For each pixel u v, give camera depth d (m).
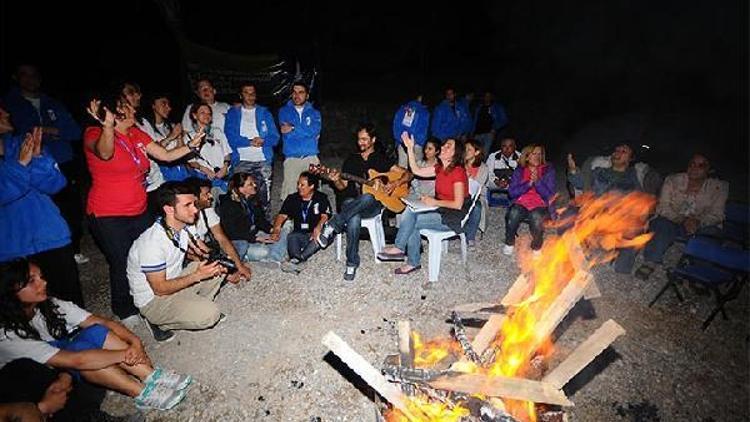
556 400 2.91
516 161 7.46
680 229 5.60
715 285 4.55
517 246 6.29
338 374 3.92
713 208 5.43
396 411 3.20
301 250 5.55
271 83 9.62
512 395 2.94
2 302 3.01
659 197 5.83
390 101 12.95
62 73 8.91
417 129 8.01
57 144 5.30
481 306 3.82
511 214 5.84
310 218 5.53
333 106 11.10
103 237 4.19
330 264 5.70
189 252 4.24
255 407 3.59
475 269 5.64
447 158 5.15
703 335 4.50
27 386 3.05
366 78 13.84
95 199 4.11
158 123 5.55
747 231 5.68
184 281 3.97
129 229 4.25
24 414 2.77
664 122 13.77
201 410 3.55
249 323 4.56
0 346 3.04
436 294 5.10
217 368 3.96
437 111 9.09
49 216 3.90
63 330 3.45
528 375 3.57
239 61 9.23
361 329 4.50
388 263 5.72
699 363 4.11
